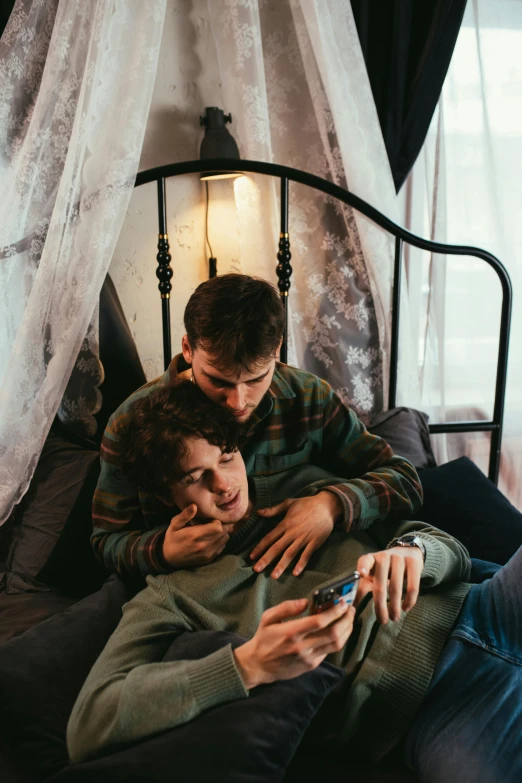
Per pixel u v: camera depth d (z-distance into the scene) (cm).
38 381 131
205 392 107
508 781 84
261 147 155
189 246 176
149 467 98
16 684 90
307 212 165
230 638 91
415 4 161
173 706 81
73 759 82
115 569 112
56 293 132
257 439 120
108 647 93
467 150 182
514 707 92
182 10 164
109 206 133
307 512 107
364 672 96
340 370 169
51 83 128
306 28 153
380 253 164
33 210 135
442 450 194
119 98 133
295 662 82
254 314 97
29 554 130
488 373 196
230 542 108
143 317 178
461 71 177
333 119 157
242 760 78
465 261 189
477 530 134
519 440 202
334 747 95
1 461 130
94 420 154
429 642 100
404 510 116
